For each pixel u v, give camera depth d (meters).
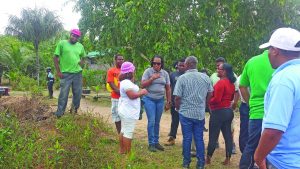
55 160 5.42
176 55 11.97
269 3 12.59
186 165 6.36
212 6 12.44
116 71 7.73
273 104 2.87
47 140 6.45
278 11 12.68
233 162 7.05
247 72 5.17
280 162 2.99
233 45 13.22
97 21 15.89
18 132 6.60
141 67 13.57
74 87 8.53
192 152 7.43
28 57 31.38
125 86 6.50
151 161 6.75
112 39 14.78
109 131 8.22
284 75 2.90
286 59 3.07
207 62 12.86
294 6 12.62
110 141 7.45
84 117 8.41
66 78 8.30
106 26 15.22
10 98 9.68
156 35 12.45
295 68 2.94
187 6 12.43
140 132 9.45
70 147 6.10
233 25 13.22
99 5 16.06
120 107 6.63
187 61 6.34
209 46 12.99
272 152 3.04
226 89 6.39
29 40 31.12
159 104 7.62
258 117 4.99
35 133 6.67
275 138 2.86
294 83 2.86
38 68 29.72
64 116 8.18
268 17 12.83
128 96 6.50
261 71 4.93
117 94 7.72
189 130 6.29
